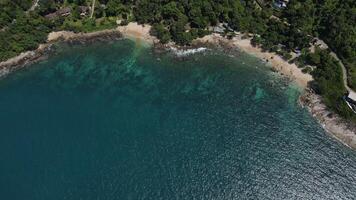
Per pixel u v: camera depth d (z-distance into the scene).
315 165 178.25
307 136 187.75
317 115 193.75
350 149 183.38
